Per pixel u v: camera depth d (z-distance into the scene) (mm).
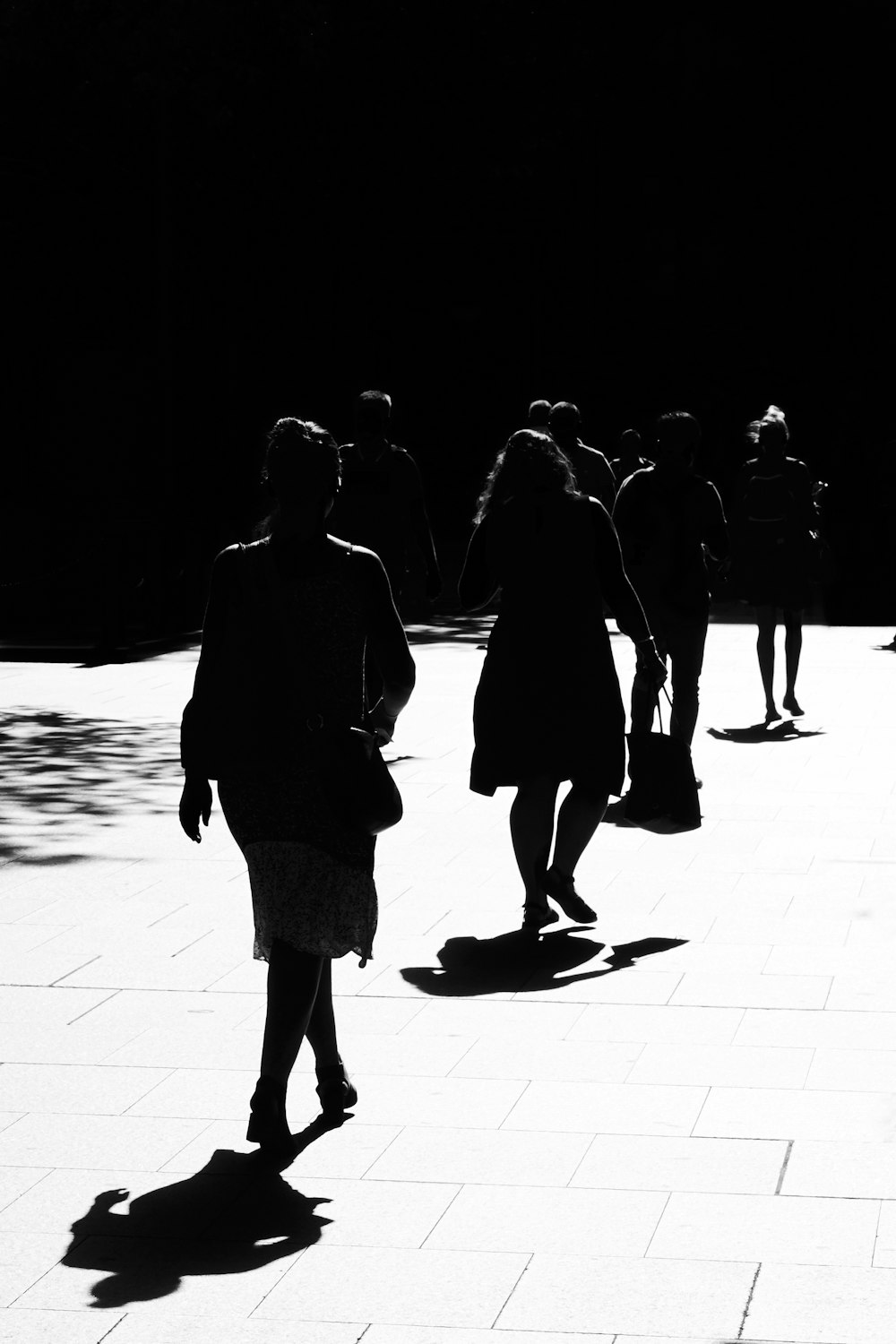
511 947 6465
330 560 4695
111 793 9359
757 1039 5395
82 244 27391
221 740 4645
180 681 13719
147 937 6582
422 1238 4078
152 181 25484
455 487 31656
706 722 11508
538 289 31000
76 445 28031
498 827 8461
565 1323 3656
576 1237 4059
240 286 27844
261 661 4625
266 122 24812
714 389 31469
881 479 20641
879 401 30797
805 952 6316
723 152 30469
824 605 18812
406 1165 4496
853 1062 5184
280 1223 4168
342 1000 5855
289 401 29688
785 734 11039
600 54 28734
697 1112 4809
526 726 6633
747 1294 3766
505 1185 4363
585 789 6668
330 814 4590
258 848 4625
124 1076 5152
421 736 10984
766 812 8742
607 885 7344
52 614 18531
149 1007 5770
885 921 6727
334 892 4621
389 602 4746
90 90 22859
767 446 11195
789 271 30844
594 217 30859
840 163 30328
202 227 26453
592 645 6699
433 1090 5023
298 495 4656
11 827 8531
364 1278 3885
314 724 4590
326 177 26422
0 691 13250
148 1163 4539
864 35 29719
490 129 27031
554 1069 5168
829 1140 4598
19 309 27891
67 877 7520
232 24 21250
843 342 30922
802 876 7445
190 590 16906
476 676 13641
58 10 21188
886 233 30516
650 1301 3742
